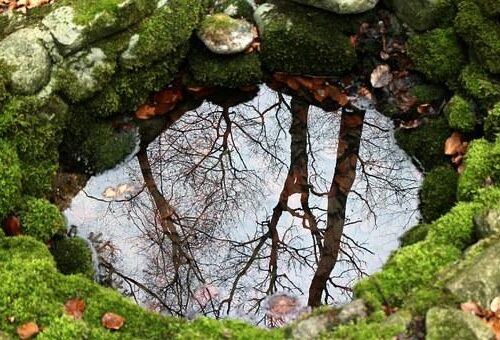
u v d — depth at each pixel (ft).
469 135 12.56
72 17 12.50
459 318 9.89
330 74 13.58
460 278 10.23
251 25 13.47
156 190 12.89
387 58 13.48
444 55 12.98
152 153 13.20
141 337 10.39
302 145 13.44
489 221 10.72
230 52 13.21
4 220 11.60
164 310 11.71
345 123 13.47
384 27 13.48
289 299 11.76
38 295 10.54
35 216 11.67
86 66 12.58
